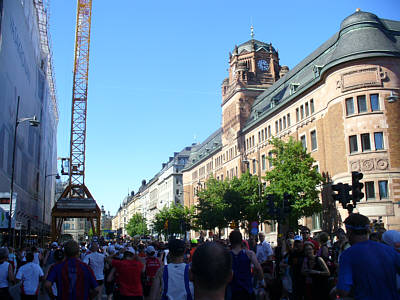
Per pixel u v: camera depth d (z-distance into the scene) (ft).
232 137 256.32
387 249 17.37
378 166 136.56
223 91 278.26
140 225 515.91
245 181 178.19
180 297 23.07
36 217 200.03
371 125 139.13
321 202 157.79
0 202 112.27
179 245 24.30
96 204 223.10
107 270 50.83
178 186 450.71
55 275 26.23
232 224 156.15
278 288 43.86
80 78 262.67
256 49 270.05
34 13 204.23
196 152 370.94
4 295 39.04
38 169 226.38
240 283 29.04
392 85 140.56
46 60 254.88
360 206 136.87
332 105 149.89
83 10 264.52
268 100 222.69
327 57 170.30
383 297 16.57
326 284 34.96
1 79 135.23
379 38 144.25
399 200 133.80
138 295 34.96
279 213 97.50
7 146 147.84
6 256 39.81
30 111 196.44
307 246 35.73
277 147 151.43
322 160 159.53
